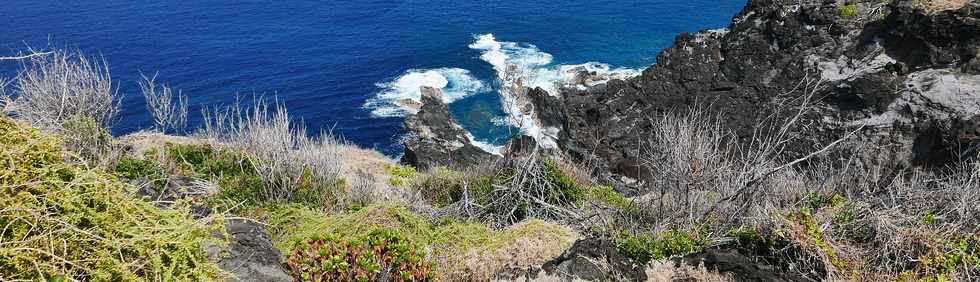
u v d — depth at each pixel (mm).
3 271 2295
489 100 41281
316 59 51781
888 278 6781
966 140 24875
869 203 8492
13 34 56531
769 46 37094
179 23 62062
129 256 2619
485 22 61250
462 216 10500
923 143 27109
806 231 7418
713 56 37469
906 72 31859
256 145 13125
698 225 8875
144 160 11922
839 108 30500
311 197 11039
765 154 9844
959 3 31859
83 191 2717
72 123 10719
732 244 8156
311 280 5473
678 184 9633
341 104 42469
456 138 33844
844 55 34688
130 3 69000
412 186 13469
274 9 67875
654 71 35375
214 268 2844
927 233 7172
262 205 10289
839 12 36688
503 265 7270
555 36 56531
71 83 12234
